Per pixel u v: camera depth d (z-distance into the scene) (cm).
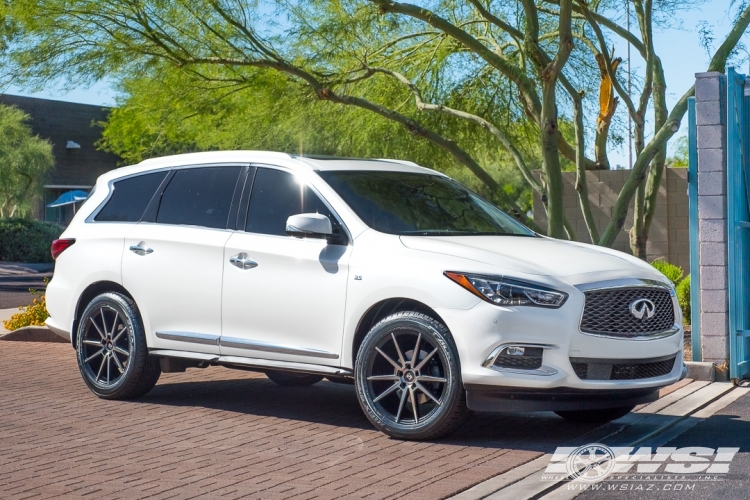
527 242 721
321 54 1312
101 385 838
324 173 755
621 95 1363
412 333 660
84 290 852
